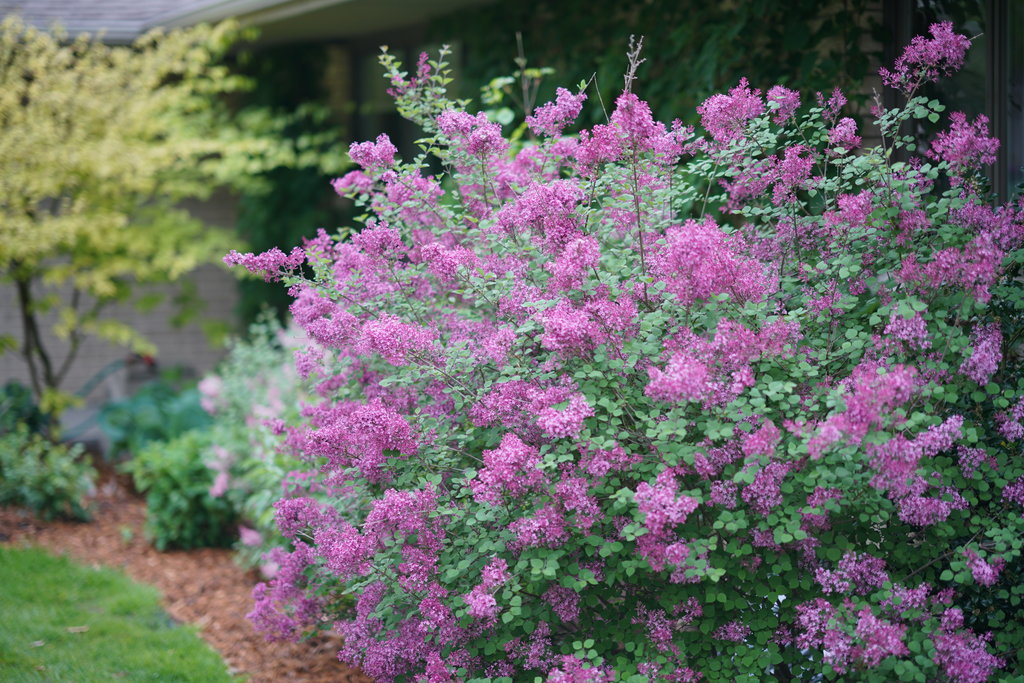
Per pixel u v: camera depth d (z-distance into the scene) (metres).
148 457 7.26
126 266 9.27
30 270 8.86
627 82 3.49
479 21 7.99
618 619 3.46
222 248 10.37
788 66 5.43
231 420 7.32
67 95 8.57
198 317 11.01
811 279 3.48
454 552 3.44
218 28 9.19
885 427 2.94
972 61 4.83
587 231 3.61
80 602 5.76
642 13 6.29
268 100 11.09
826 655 2.90
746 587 3.26
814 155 3.69
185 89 9.34
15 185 8.17
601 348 3.17
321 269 3.86
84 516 7.57
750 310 3.12
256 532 6.39
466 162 3.94
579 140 4.25
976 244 3.11
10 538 6.87
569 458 3.11
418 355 3.45
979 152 3.46
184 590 6.17
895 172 3.40
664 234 3.71
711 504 3.13
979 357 3.10
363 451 3.60
